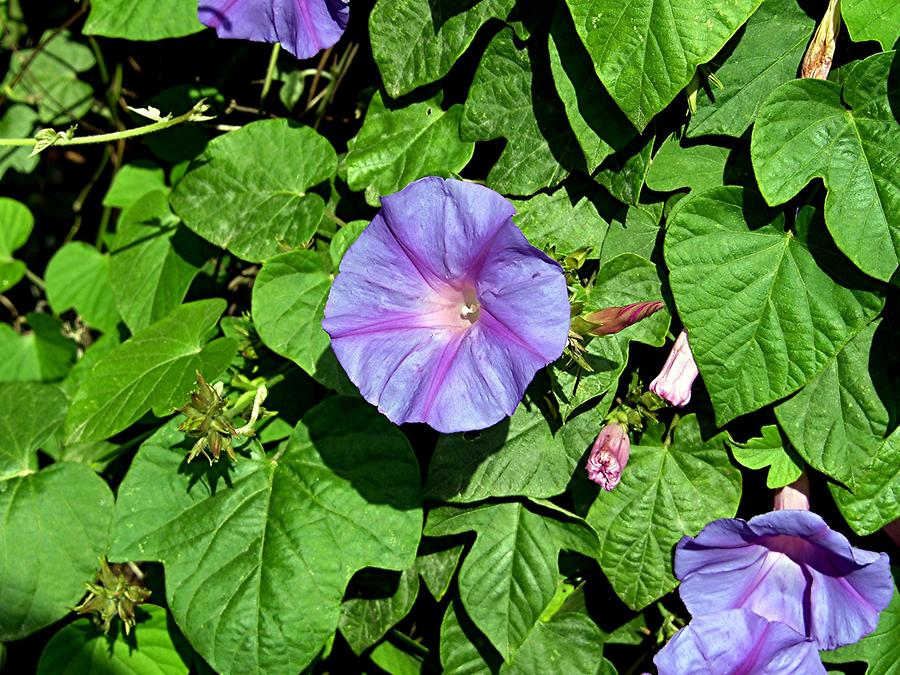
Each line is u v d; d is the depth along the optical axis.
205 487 0.38
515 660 0.39
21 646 0.49
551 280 0.30
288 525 0.37
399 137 0.39
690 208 0.34
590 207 0.37
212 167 0.41
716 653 0.34
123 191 0.50
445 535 0.39
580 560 0.39
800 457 0.36
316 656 0.40
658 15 0.32
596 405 0.36
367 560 0.37
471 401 0.31
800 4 0.35
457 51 0.36
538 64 0.36
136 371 0.39
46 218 0.57
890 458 0.35
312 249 0.41
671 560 0.37
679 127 0.36
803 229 0.34
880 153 0.33
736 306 0.34
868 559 0.32
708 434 0.37
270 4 0.35
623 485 0.37
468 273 0.32
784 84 0.33
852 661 0.38
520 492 0.36
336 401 0.38
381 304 0.32
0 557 0.40
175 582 0.37
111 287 0.48
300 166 0.41
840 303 0.34
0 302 0.58
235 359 0.41
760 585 0.36
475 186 0.30
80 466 0.40
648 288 0.36
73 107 0.52
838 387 0.35
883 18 0.33
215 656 0.37
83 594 0.39
